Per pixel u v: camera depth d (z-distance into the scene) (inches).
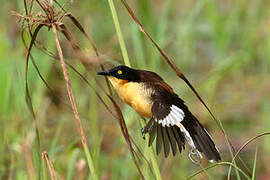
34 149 361.1
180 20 721.6
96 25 679.1
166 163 444.1
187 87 564.1
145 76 341.4
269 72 662.5
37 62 510.6
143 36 515.8
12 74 471.2
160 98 327.9
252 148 520.7
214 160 321.1
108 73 342.6
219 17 655.8
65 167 442.9
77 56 298.0
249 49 684.7
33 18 284.8
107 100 549.0
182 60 663.1
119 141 488.1
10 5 542.6
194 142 321.7
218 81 586.6
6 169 429.1
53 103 528.4
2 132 461.4
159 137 314.2
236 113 576.1
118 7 692.7
